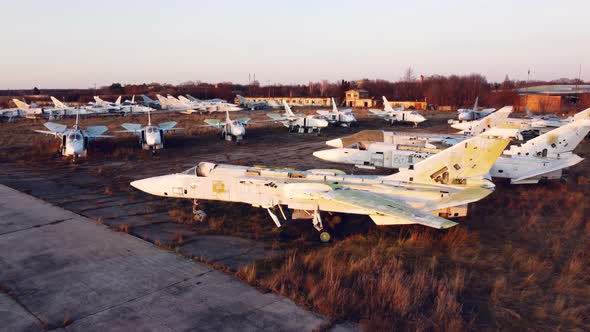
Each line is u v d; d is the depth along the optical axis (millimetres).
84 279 11523
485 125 38219
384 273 11500
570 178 26859
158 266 12492
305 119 52219
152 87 181250
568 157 24016
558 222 17734
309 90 169125
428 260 13438
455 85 115500
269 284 11203
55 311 9742
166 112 87562
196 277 11766
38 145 37344
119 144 39281
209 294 10727
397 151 26188
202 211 17250
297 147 41094
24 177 25469
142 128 38844
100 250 13719
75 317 9484
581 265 13023
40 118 69750
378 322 9148
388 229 16438
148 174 26812
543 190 22984
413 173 16469
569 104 98750
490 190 15227
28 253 13375
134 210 18562
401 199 15508
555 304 10461
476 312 10148
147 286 11141
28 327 9016
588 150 39094
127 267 12383
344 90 131375
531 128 51000
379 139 30891
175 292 10812
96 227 16109
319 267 12695
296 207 15977
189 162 31562
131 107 78688
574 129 24672
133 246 14133
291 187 15742
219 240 15008
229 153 36594
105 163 30750
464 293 11156
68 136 31188
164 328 9070
